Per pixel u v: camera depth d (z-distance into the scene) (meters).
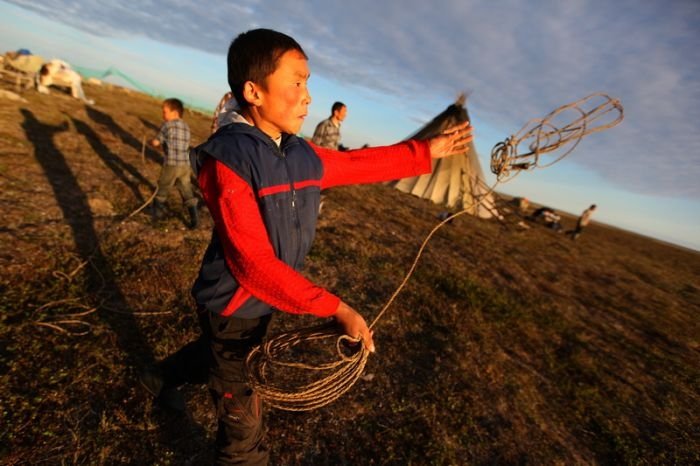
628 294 10.05
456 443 2.88
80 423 2.14
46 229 4.09
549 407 3.77
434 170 13.63
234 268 1.13
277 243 1.25
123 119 12.89
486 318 5.16
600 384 4.52
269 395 1.32
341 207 9.12
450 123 12.34
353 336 1.17
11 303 2.86
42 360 2.46
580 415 3.79
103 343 2.72
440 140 1.63
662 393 4.80
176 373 1.92
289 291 1.08
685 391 5.05
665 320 8.39
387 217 9.77
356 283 5.02
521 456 3.00
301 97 1.22
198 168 1.21
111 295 3.31
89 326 2.85
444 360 3.88
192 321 3.22
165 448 2.14
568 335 5.63
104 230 4.44
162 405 2.20
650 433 3.87
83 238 4.14
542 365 4.51
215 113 4.28
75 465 1.92
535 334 5.26
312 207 1.35
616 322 7.28
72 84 14.42
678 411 4.46
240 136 1.19
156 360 2.72
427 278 5.84
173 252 4.32
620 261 16.00
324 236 6.51
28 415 2.10
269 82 1.18
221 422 1.54
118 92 24.92
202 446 2.22
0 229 3.82
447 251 8.20
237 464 1.53
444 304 5.11
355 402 2.95
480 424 3.17
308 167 1.34
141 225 4.81
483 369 3.95
